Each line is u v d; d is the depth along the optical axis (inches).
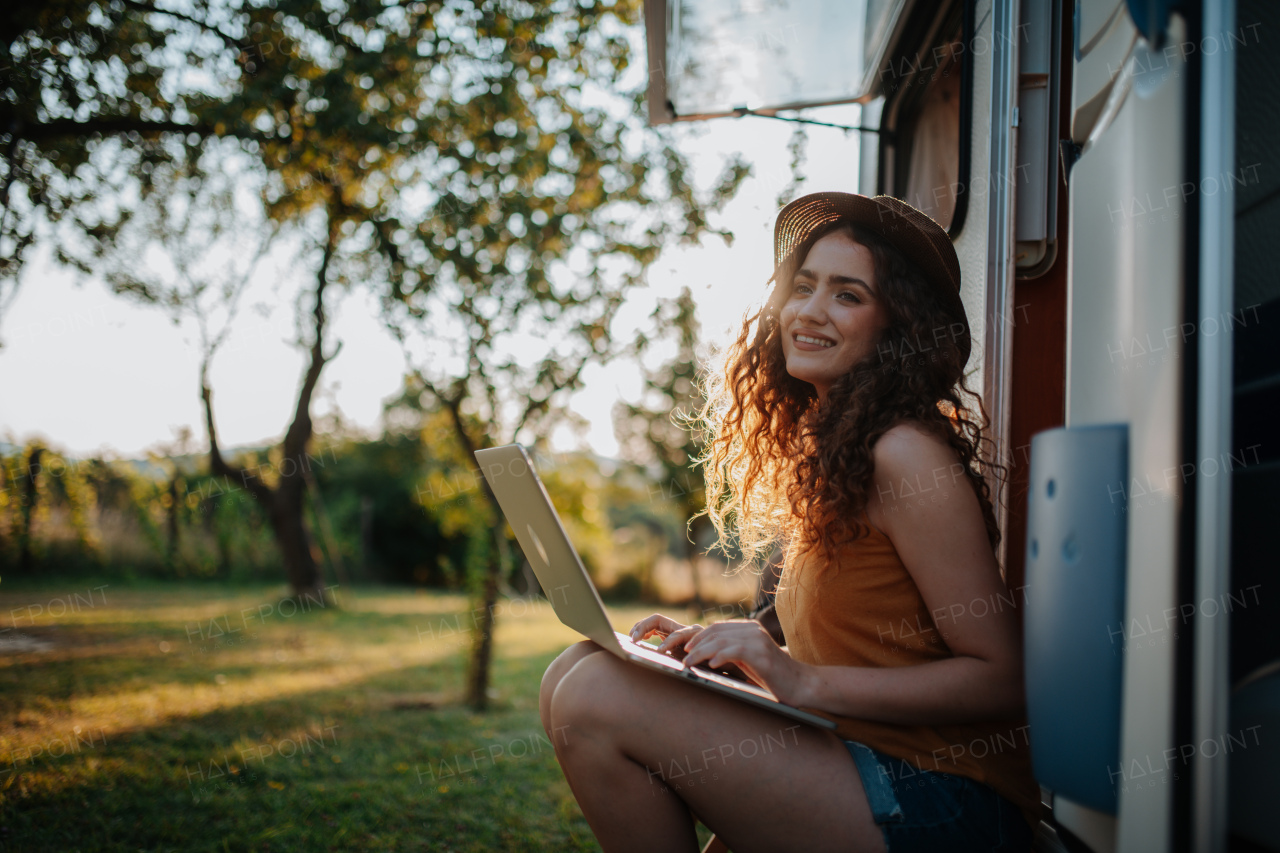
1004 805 46.1
